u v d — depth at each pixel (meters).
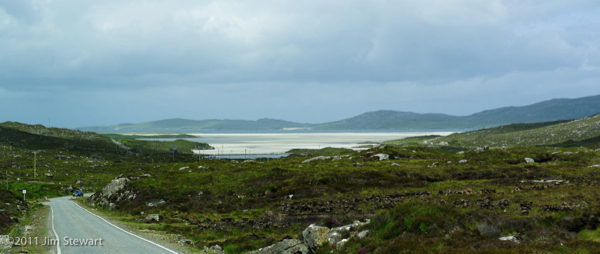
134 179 84.69
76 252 25.56
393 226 21.44
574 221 24.27
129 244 29.25
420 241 18.98
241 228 45.25
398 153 110.31
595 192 41.91
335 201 53.19
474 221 21.98
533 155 99.94
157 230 40.84
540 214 37.81
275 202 59.16
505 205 41.91
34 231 37.12
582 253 16.89
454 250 17.39
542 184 56.16
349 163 97.25
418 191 57.12
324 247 23.36
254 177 79.94
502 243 18.45
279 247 25.61
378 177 69.56
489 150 109.50
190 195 70.62
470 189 53.09
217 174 85.31
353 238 22.00
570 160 94.25
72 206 78.56
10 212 53.84
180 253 25.73
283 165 97.38
